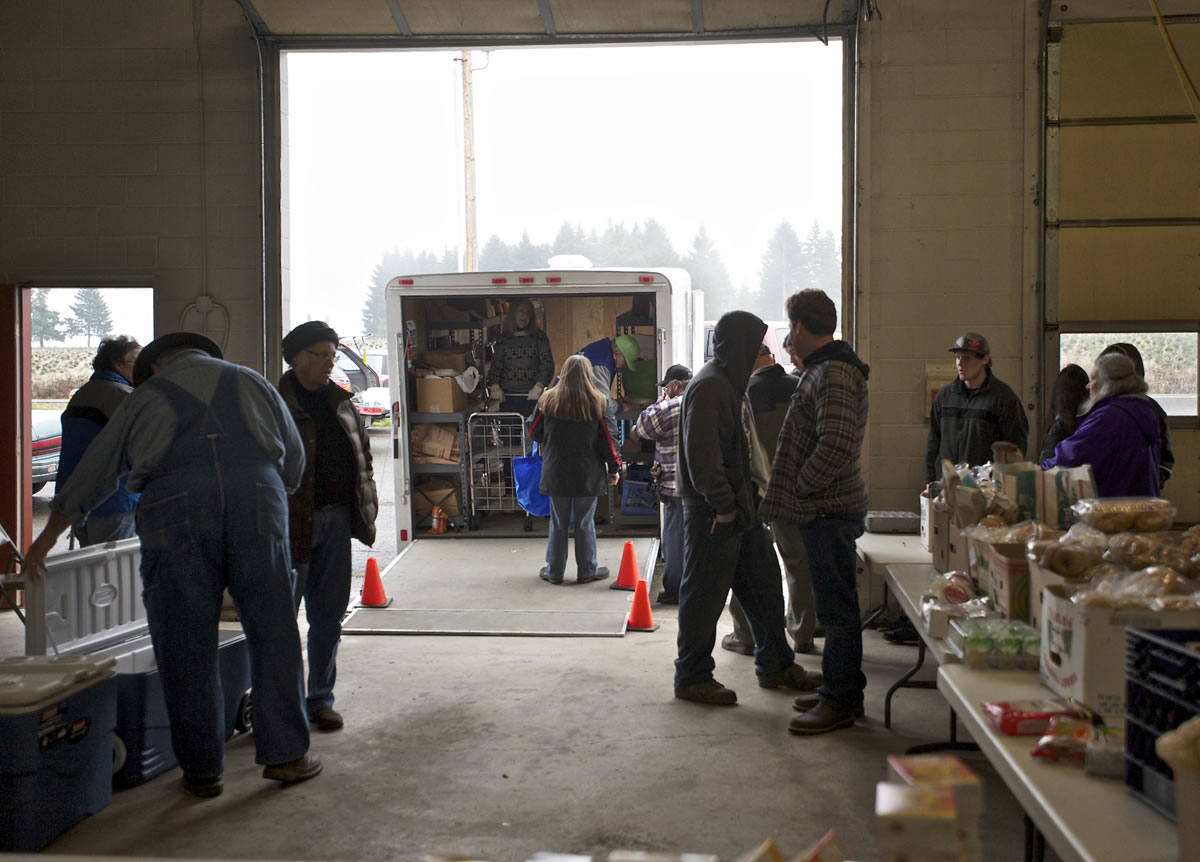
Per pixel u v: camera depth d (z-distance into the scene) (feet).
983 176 22.17
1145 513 9.65
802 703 15.44
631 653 18.98
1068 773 6.66
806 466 13.85
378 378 75.10
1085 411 16.30
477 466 28.45
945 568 12.92
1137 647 6.24
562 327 30.22
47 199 24.03
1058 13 21.74
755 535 16.49
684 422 15.52
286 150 24.22
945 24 22.09
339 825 11.78
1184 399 22.03
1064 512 11.25
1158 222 21.86
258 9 22.75
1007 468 12.09
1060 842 5.84
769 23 22.77
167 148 23.88
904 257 22.39
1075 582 8.71
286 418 13.09
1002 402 18.89
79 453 18.43
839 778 12.96
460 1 22.47
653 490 27.43
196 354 12.80
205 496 12.05
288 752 12.84
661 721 15.19
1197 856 5.06
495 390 28.32
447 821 11.84
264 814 12.09
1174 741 5.17
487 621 21.03
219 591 12.45
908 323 22.45
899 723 15.02
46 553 12.81
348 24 23.17
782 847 11.07
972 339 18.88
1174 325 21.93
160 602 12.10
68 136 23.93
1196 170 21.76
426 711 15.83
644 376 28.86
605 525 28.12
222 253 23.94
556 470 23.21
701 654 16.01
